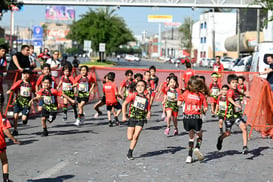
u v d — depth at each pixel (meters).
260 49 22.11
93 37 64.62
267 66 21.86
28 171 7.41
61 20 140.38
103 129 12.21
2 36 114.31
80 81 12.77
